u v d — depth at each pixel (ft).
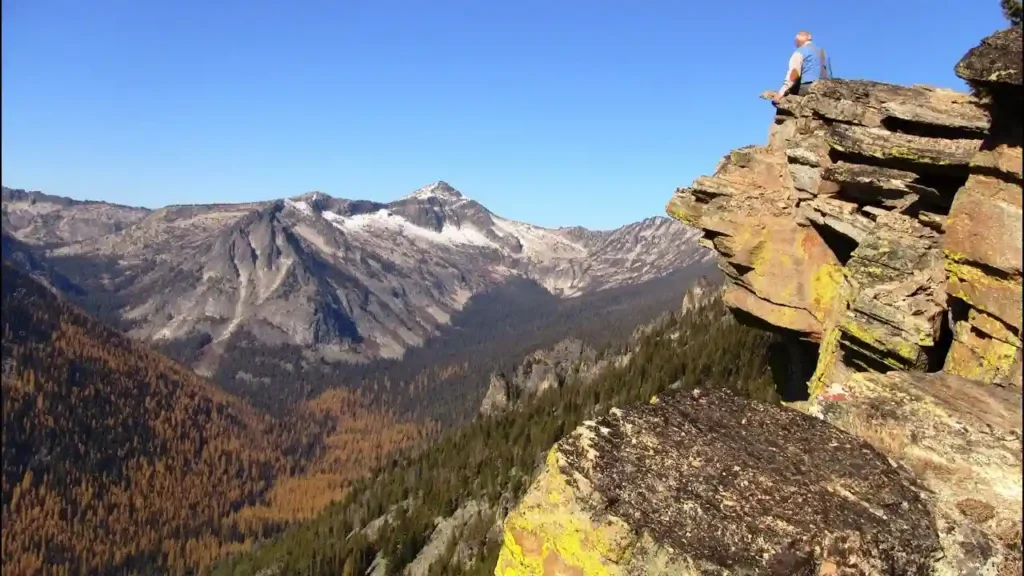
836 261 106.83
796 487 45.14
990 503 45.06
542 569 43.16
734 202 114.93
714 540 39.99
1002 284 69.97
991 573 41.42
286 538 552.41
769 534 40.42
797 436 52.03
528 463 441.27
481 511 419.74
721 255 119.03
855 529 41.45
